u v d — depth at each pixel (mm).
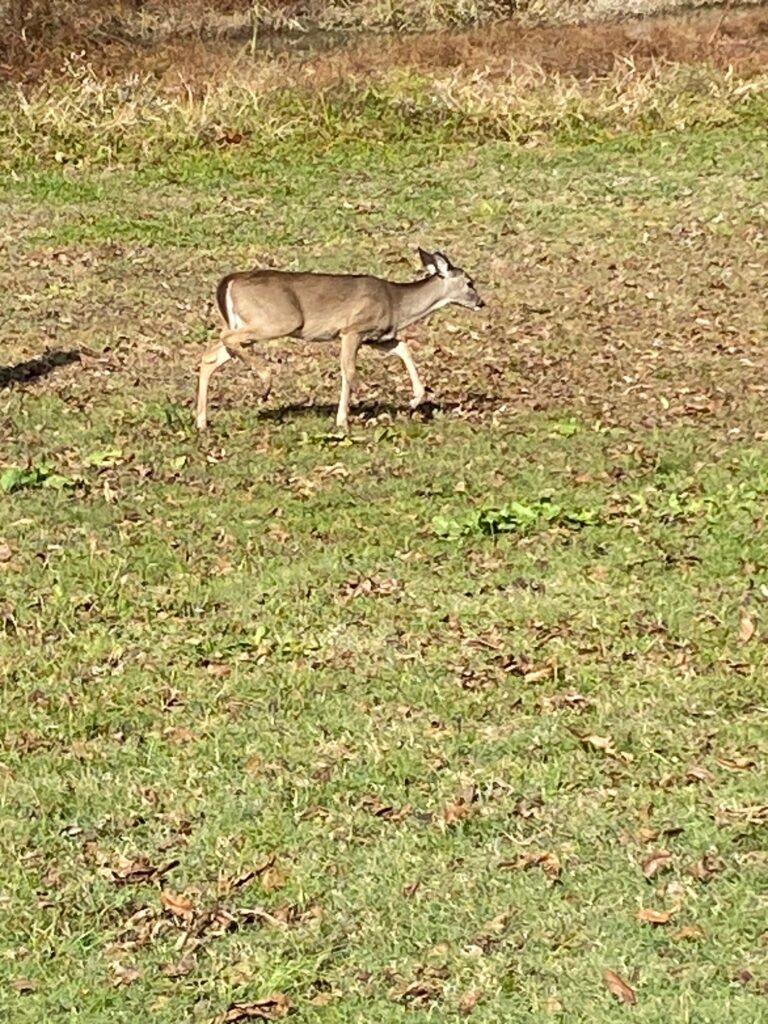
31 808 7953
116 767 8344
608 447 13461
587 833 7539
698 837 7457
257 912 7051
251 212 23312
